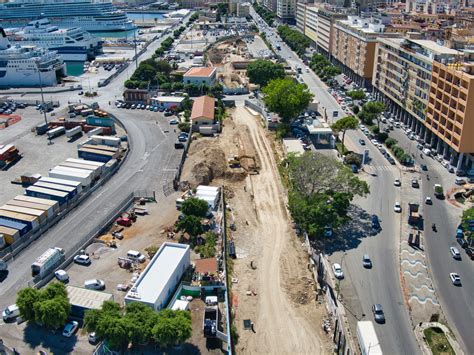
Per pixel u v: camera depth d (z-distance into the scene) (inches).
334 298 4670.3
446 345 4141.2
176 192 6574.8
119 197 6471.5
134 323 3737.7
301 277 4899.1
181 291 4552.2
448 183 7155.5
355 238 5703.7
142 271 4785.9
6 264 4977.9
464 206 6505.9
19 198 6215.6
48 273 4768.7
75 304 4121.6
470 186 6993.1
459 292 4832.7
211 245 5310.0
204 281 4630.9
